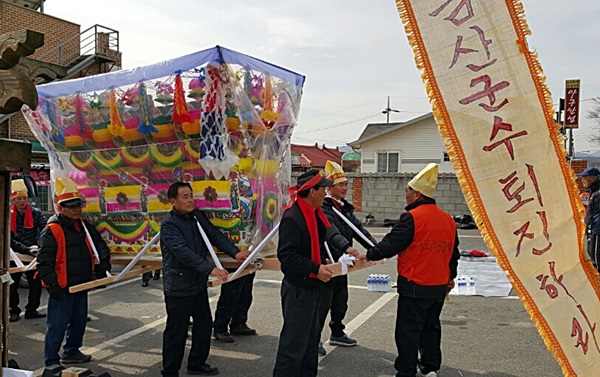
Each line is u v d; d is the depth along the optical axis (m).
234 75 4.29
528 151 2.71
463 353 5.37
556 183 2.76
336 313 5.54
